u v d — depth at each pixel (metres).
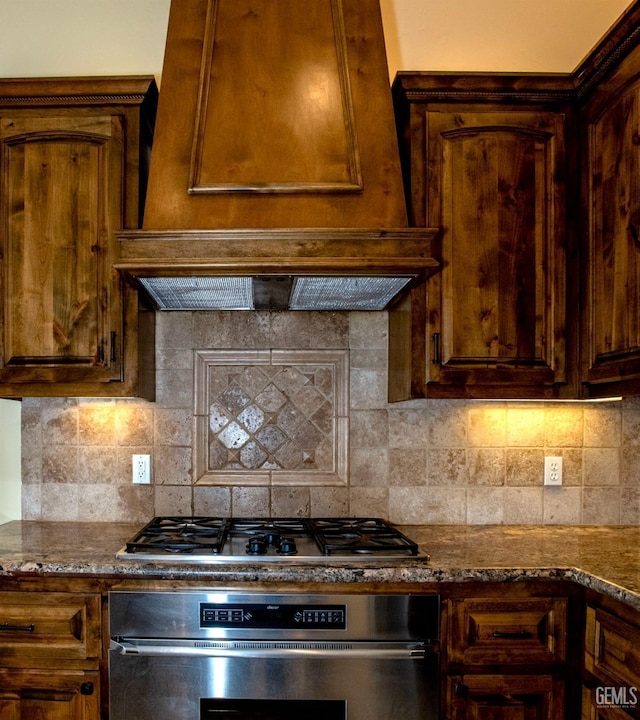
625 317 1.62
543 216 1.84
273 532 1.87
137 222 1.84
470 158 1.83
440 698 1.53
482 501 2.13
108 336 1.83
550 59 2.18
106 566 1.53
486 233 1.83
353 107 1.71
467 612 1.55
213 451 2.13
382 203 1.66
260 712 1.53
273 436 2.13
